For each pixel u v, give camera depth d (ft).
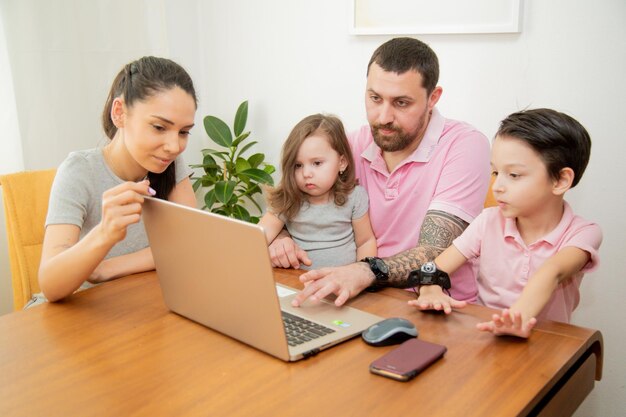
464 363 2.80
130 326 3.35
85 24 7.33
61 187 4.36
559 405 2.78
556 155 3.68
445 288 3.82
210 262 3.02
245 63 8.63
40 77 6.96
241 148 8.99
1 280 6.91
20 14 6.66
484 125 6.51
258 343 2.96
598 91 5.70
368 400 2.48
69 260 3.61
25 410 2.48
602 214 5.90
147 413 2.43
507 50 6.16
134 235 4.79
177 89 3.95
